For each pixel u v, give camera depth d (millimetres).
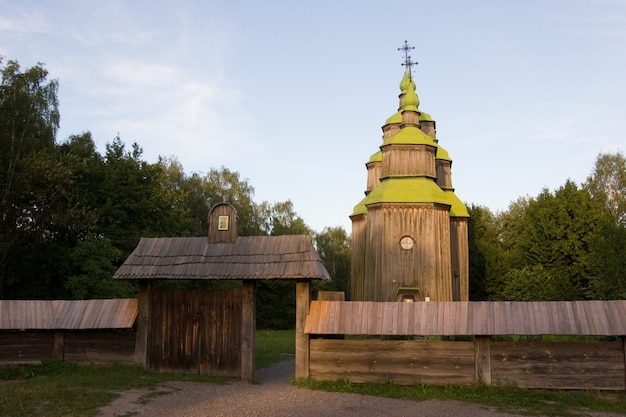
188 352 19531
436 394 16234
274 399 15570
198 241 19875
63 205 34562
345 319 17844
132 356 19812
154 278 19172
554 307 16922
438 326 17141
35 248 33844
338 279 86438
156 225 41750
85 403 14227
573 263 51125
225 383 18203
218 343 19359
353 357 17859
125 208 39312
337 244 88500
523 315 16906
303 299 18359
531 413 14180
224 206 19844
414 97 44031
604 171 61438
